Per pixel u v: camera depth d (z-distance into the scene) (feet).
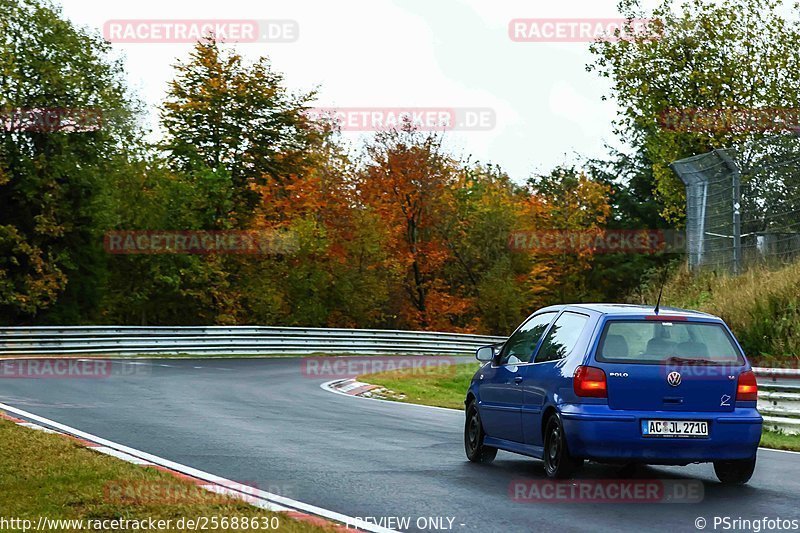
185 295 542.57
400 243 639.35
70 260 500.33
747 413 96.94
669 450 94.94
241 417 156.25
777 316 237.66
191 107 578.66
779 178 267.80
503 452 127.95
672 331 98.32
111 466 95.61
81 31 499.51
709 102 447.83
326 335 415.03
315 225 585.22
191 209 550.36
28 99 483.92
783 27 446.60
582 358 96.94
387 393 238.89
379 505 84.89
